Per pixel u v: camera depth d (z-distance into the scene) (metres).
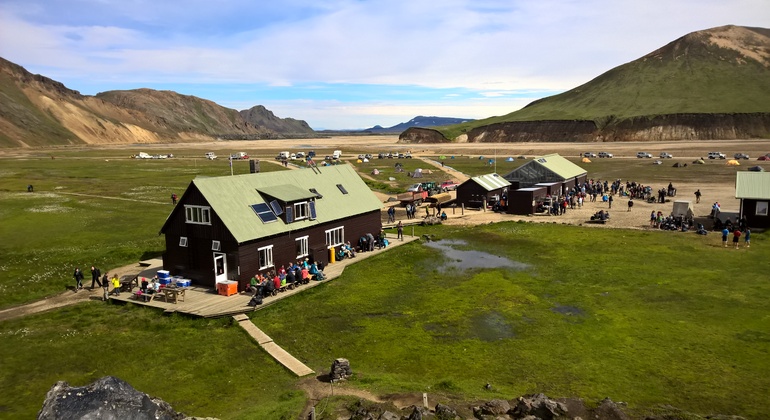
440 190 95.56
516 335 30.39
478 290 39.50
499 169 135.75
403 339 30.42
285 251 43.66
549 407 19.23
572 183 90.75
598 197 87.75
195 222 41.34
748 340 28.27
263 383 24.98
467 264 47.69
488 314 34.16
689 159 147.88
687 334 29.44
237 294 39.06
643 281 39.91
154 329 32.88
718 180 101.62
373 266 47.66
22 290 41.00
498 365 26.34
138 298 38.19
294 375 25.70
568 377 24.66
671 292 37.00
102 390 15.57
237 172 129.25
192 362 27.77
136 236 60.09
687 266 43.59
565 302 35.97
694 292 36.81
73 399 15.17
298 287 40.66
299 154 189.00
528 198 72.75
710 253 47.56
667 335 29.42
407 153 190.00
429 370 26.11
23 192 94.69
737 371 24.67
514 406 20.09
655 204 77.50
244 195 43.19
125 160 179.12
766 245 49.75
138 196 90.25
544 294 37.94
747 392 22.61
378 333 31.52
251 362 27.62
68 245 55.91
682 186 95.44
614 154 173.00
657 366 25.55
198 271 42.00
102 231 62.66
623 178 110.25
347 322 33.59
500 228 64.00
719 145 189.38
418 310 35.50
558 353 27.61
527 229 62.44
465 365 26.48
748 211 57.16
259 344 29.92
